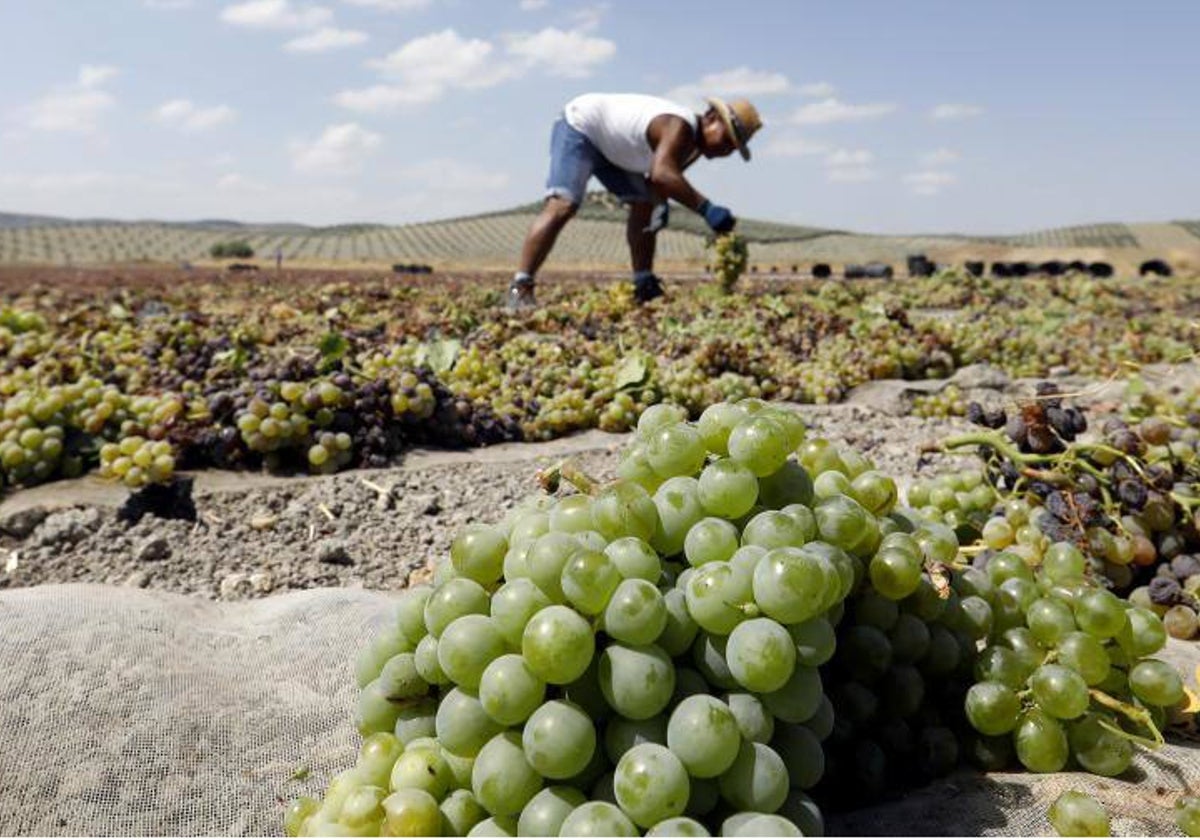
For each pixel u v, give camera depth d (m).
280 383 5.20
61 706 2.35
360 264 74.44
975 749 2.20
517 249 102.38
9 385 5.32
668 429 2.13
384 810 1.73
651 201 10.72
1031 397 3.47
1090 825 1.82
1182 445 3.42
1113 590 3.15
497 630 1.83
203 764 2.31
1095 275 35.06
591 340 8.44
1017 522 3.20
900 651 2.18
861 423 6.72
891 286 19.66
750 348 7.77
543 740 1.66
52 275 34.97
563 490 4.92
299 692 2.61
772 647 1.69
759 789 1.67
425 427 5.73
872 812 2.00
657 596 1.75
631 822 1.60
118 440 5.08
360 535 4.42
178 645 2.73
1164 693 2.19
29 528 4.34
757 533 1.91
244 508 4.64
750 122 9.59
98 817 2.13
